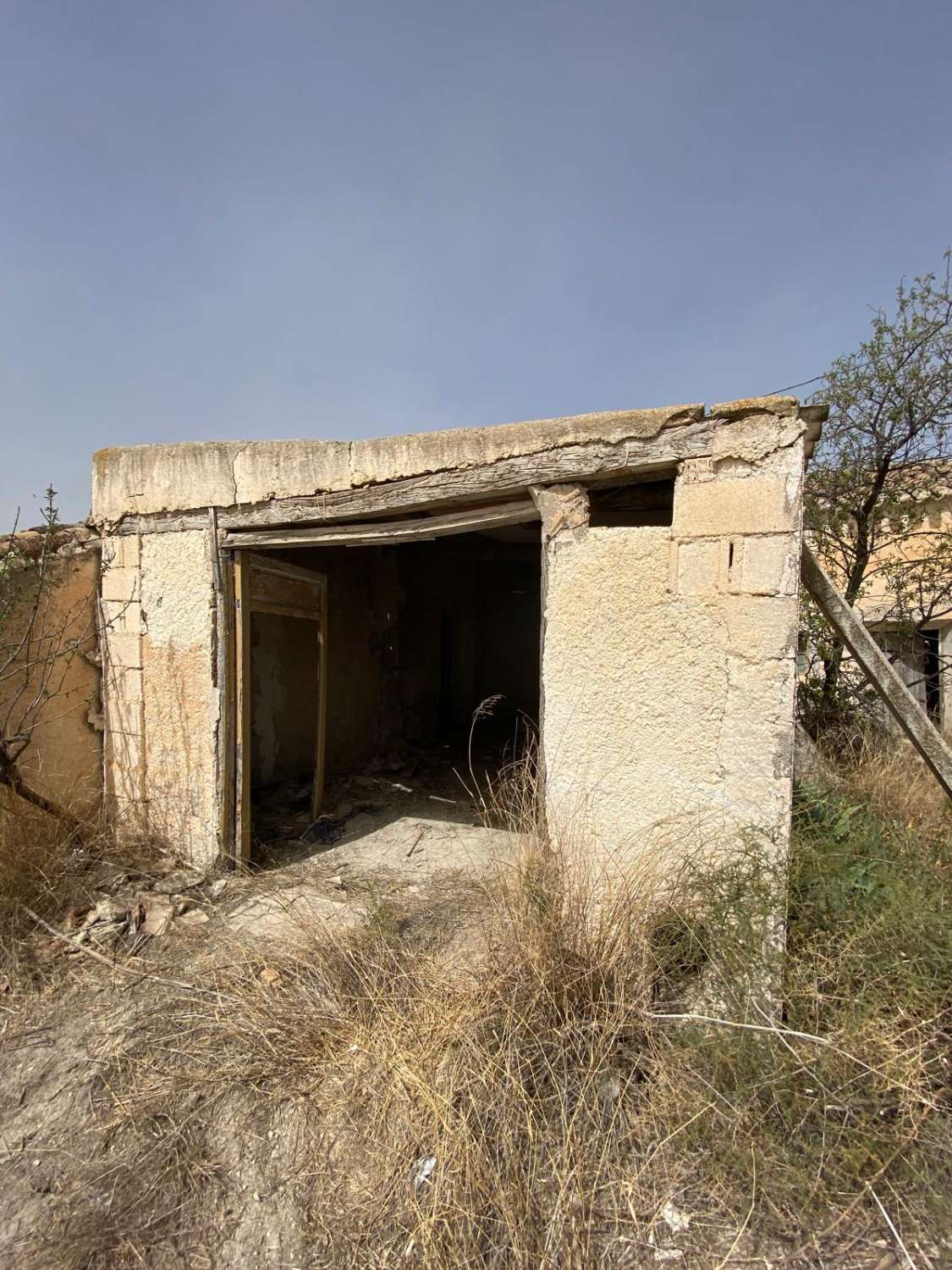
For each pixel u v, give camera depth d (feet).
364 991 8.76
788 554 8.27
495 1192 5.93
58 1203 6.53
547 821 9.87
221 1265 5.93
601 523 13.78
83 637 14.30
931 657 21.07
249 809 13.92
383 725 25.04
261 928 11.37
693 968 8.16
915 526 17.76
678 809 8.95
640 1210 5.95
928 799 12.59
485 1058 7.02
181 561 13.58
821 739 16.24
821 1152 5.97
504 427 10.30
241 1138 7.15
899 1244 5.43
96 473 14.47
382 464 11.48
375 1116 7.01
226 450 13.01
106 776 14.75
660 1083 6.95
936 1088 6.54
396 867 14.15
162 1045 8.48
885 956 7.38
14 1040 8.79
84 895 12.10
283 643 20.06
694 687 8.86
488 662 33.50
